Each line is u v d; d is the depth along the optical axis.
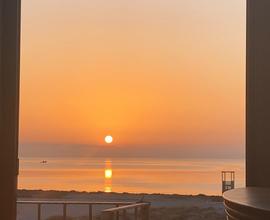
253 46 2.22
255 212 0.90
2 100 2.43
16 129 2.44
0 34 2.41
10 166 2.42
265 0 2.21
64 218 4.15
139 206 4.06
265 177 2.15
